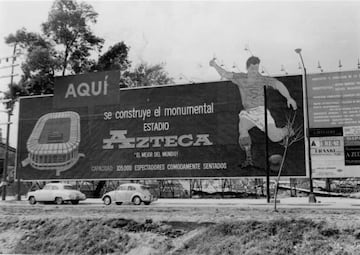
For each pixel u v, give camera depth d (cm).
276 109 3234
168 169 3434
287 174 3120
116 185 4009
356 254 1458
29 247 1930
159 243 1761
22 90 4581
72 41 4959
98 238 1845
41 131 3900
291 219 1669
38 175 3853
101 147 3675
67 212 2366
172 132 3472
